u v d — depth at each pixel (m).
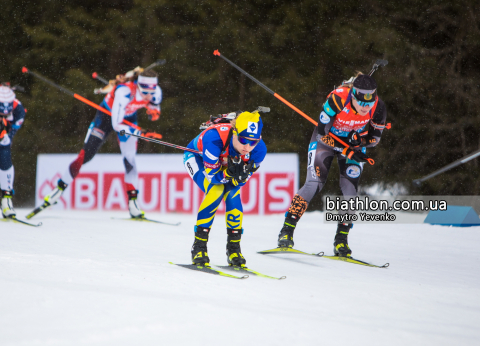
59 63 65.50
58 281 10.05
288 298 10.09
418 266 16.64
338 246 17.34
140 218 29.44
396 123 58.69
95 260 13.73
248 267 14.34
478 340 8.06
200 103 62.69
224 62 62.47
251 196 34.22
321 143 17.75
